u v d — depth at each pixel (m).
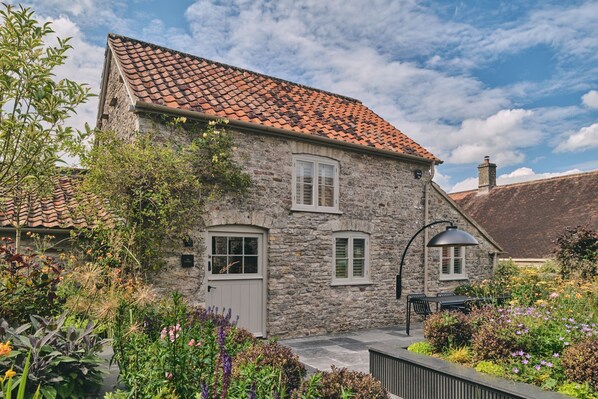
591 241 12.61
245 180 8.81
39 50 4.53
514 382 4.74
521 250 19.02
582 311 6.43
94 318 4.98
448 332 6.22
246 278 9.11
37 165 4.89
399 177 11.70
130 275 7.00
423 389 5.51
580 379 4.67
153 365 3.70
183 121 8.16
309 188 10.12
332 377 4.11
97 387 3.91
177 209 7.93
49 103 4.48
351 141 10.55
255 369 3.75
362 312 10.74
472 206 24.08
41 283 5.18
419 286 11.98
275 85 12.02
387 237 11.34
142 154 7.59
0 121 4.36
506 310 6.59
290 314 9.55
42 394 3.43
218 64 11.45
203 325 4.97
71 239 7.66
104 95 11.91
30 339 3.64
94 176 7.52
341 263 10.62
